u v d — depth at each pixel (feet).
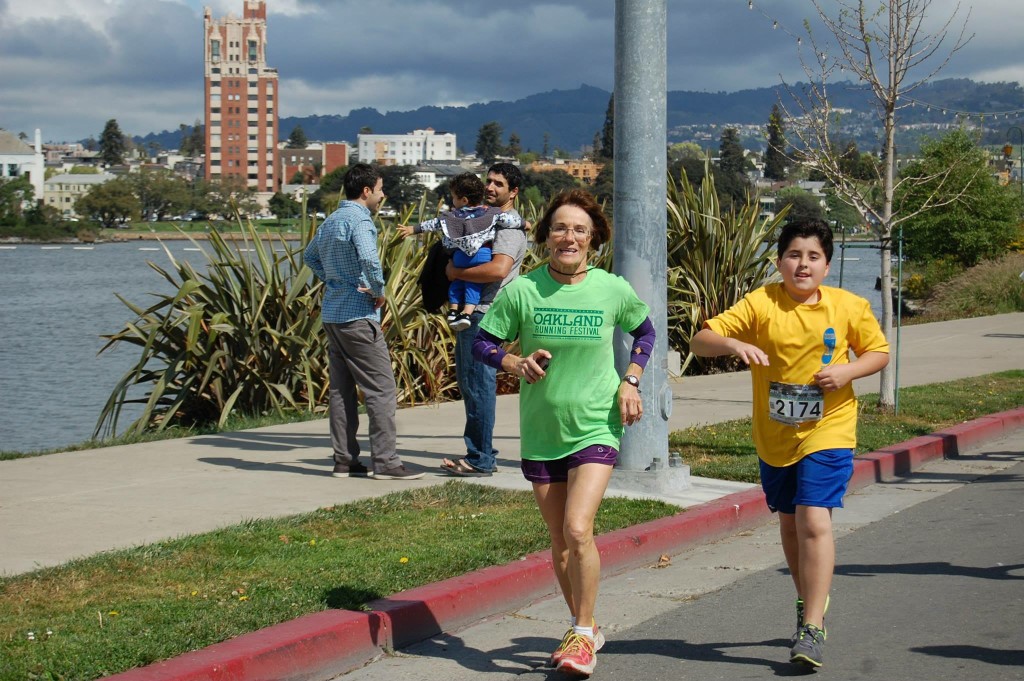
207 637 16.15
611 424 16.06
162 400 40.22
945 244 105.09
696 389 46.06
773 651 17.40
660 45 25.94
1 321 108.68
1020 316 80.07
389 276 42.45
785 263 16.33
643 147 25.95
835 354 16.11
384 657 17.38
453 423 36.78
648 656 17.30
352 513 23.43
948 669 16.44
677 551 23.65
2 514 23.40
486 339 16.25
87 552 20.48
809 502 16.03
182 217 486.79
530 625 18.98
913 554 23.18
